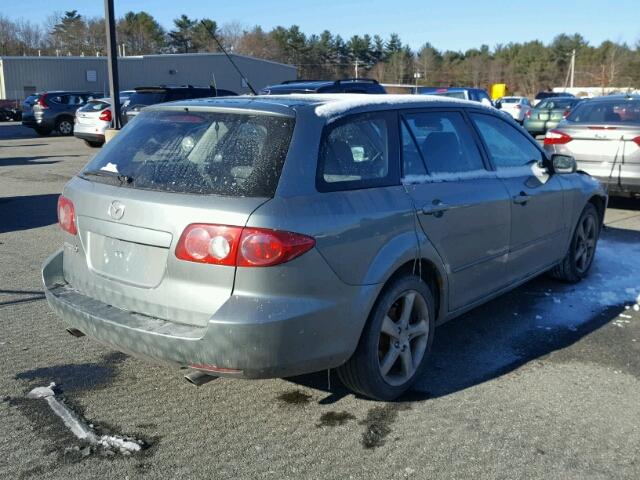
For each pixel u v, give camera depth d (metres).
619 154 8.59
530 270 5.05
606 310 5.28
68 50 88.56
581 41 87.12
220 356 2.98
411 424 3.49
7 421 3.46
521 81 83.62
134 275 3.29
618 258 6.88
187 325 3.11
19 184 11.88
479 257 4.30
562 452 3.23
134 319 3.24
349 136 3.53
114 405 3.66
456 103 4.46
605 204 6.26
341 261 3.23
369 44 90.31
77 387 3.87
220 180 3.16
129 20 87.00
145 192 3.26
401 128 3.89
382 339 3.65
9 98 45.25
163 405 3.67
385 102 3.88
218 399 3.76
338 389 3.89
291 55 82.56
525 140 5.14
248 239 2.96
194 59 47.97
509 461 3.15
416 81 71.44
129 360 4.24
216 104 3.60
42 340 4.54
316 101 3.65
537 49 86.62
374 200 3.47
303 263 3.07
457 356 4.38
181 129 3.54
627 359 4.35
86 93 25.80
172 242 3.11
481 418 3.55
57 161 15.81
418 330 3.84
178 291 3.12
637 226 8.49
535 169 5.06
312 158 3.27
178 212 3.09
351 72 86.75
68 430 3.39
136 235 3.23
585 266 6.11
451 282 4.07
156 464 3.11
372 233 3.39
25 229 8.06
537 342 4.63
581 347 4.54
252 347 2.98
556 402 3.74
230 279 3.00
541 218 5.05
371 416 3.58
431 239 3.81
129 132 3.77
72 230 3.64
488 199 4.30
